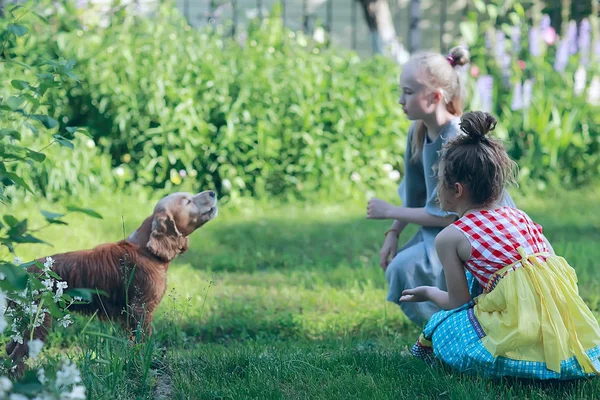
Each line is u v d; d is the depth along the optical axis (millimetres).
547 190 11180
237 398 4125
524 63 12125
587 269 7328
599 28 13180
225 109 10578
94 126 10703
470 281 4438
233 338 5777
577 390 4086
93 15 11438
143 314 4734
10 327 3904
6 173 3555
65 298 3975
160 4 11922
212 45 11406
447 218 5035
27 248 7570
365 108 11039
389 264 5375
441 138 5113
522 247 4082
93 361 4164
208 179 10578
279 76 11109
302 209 10312
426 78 5066
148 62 10820
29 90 4355
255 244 8664
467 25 12516
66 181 9906
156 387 4363
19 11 9656
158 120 10602
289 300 6574
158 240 4754
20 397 2889
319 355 4805
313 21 20266
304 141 10852
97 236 8438
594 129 11719
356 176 10766
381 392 4105
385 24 15258
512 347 3945
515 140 11578
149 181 10508
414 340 5395
